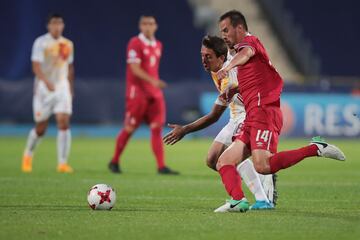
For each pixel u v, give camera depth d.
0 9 109.50
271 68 26.08
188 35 111.19
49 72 46.84
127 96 46.28
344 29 112.38
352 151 66.75
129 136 46.19
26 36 109.75
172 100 79.44
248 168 27.91
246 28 25.91
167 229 22.27
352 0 112.94
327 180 42.22
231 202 26.19
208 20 105.44
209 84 79.50
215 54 27.69
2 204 29.02
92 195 26.89
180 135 27.67
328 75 111.75
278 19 105.38
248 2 106.69
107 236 21.00
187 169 49.66
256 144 25.55
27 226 22.72
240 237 20.98
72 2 111.38
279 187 37.75
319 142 25.33
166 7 112.00
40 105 46.38
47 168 48.59
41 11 110.31
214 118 27.98
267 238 20.86
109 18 112.06
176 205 29.52
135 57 46.53
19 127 84.38
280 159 25.27
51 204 29.12
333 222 23.91
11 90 80.12
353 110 80.06
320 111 79.81
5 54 109.44
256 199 27.92
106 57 111.31
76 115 81.12
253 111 25.84
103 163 53.25
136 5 112.31
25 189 35.31
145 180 41.34
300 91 79.62
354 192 35.22
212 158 28.47
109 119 81.31
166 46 111.19
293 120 79.31
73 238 20.67
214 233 21.61
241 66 26.06
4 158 56.00
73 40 111.19
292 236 21.20
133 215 25.44
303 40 112.00
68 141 46.56
